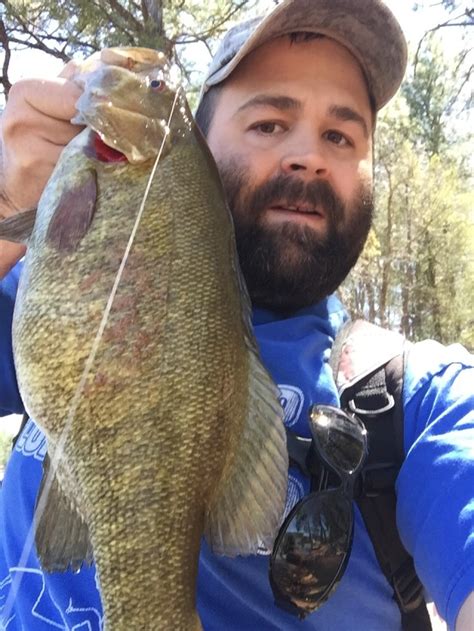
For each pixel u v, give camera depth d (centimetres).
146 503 30
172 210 35
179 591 30
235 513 31
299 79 46
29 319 33
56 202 35
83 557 31
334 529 36
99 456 31
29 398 32
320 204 45
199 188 36
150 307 32
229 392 32
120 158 35
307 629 37
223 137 47
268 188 45
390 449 40
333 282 48
